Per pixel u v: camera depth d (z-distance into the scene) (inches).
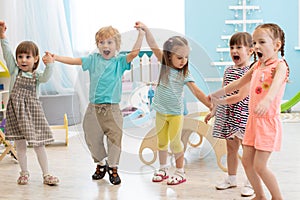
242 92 86.4
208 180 98.1
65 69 169.9
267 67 78.4
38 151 99.0
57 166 113.0
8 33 152.6
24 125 97.7
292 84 200.2
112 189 93.1
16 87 99.3
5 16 152.2
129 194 89.7
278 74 75.8
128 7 190.4
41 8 164.2
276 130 76.3
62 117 169.6
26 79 99.5
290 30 199.5
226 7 201.3
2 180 102.0
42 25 164.6
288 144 132.8
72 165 113.7
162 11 194.1
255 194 80.9
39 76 100.3
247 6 198.4
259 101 78.0
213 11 201.3
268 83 77.4
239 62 92.7
